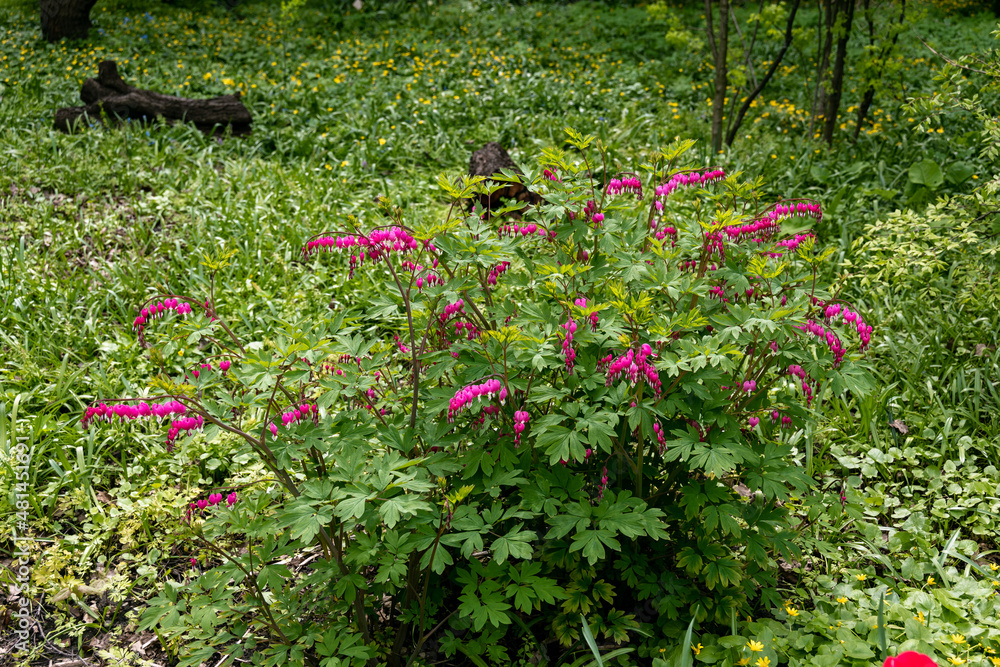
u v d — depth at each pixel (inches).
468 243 107.7
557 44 579.5
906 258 177.8
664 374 112.9
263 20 646.5
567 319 114.2
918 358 180.5
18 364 176.1
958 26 617.9
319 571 105.3
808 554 134.2
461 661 118.1
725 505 106.9
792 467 110.6
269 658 104.1
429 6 689.0
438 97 405.7
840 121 378.0
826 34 335.3
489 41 574.6
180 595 122.6
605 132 351.3
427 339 127.2
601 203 119.9
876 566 134.6
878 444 161.0
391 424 111.0
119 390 170.9
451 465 103.4
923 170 259.8
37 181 268.2
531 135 358.3
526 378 114.5
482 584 102.9
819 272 213.6
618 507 103.7
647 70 492.1
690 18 649.0
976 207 183.6
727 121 385.7
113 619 125.2
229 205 258.8
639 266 112.6
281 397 155.0
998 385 172.7
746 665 105.1
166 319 186.7
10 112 340.8
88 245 233.8
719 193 135.9
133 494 145.3
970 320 191.9
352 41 565.6
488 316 121.6
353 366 108.0
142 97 340.2
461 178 113.7
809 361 112.3
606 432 99.4
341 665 102.3
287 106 384.8
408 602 112.7
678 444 105.4
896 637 110.1
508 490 120.0
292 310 205.9
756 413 123.3
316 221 249.3
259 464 153.0
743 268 123.6
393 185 293.3
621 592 125.3
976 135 241.4
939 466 156.4
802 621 115.3
